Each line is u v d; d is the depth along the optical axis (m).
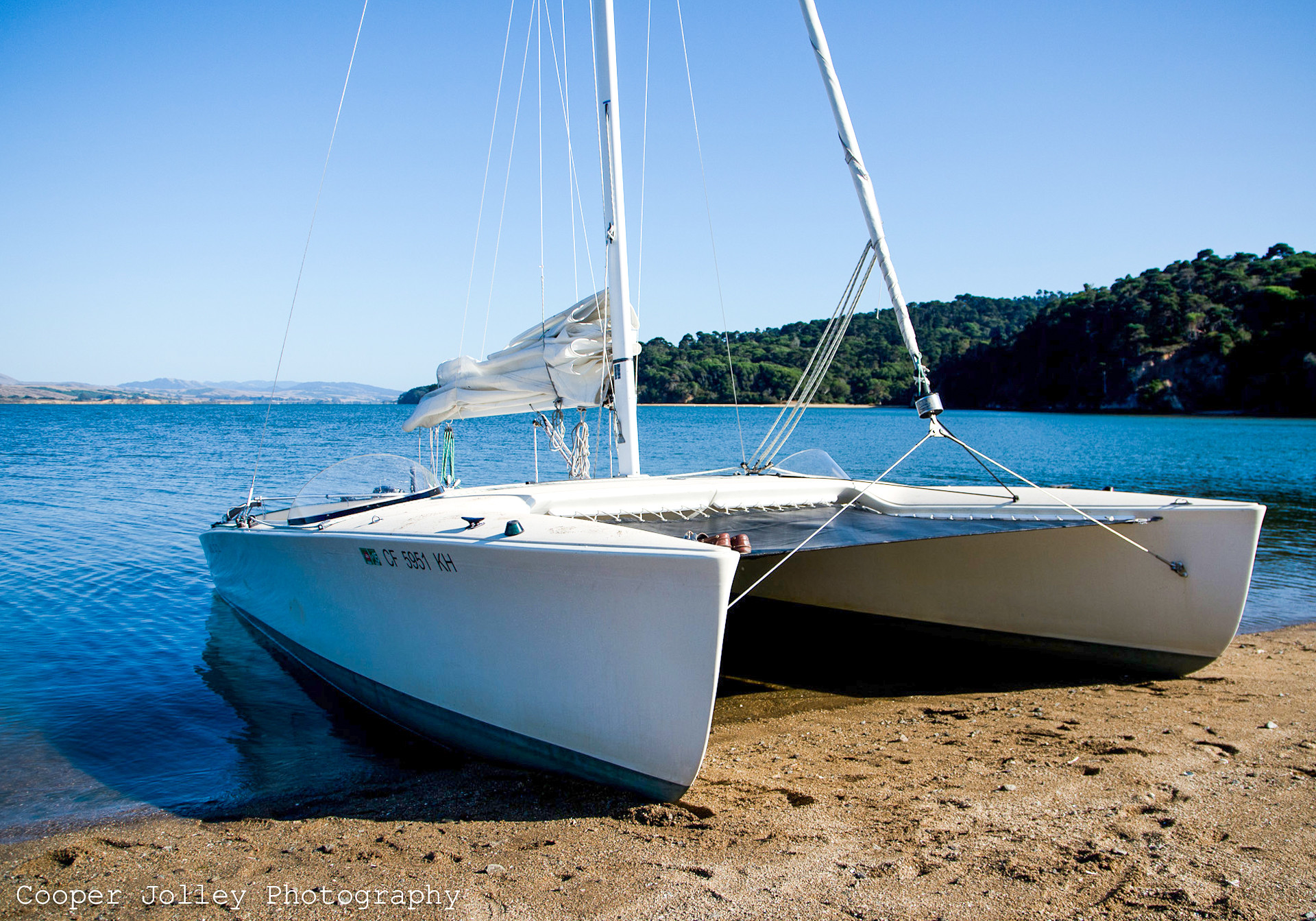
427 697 4.31
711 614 3.08
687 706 3.22
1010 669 5.59
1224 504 4.74
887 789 3.71
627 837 3.31
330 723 5.04
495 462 21.73
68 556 10.29
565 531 3.64
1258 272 80.94
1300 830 3.12
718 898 2.83
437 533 3.98
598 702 3.50
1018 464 25.27
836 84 4.45
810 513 5.44
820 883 2.88
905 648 6.09
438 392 6.75
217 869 3.30
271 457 25.48
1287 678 5.18
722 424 49.47
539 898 2.90
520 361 6.58
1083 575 5.21
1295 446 33.84
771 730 4.69
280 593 5.80
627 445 6.33
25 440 35.03
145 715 5.18
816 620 6.63
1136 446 34.03
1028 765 3.91
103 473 20.56
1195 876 2.81
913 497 5.55
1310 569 9.44
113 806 3.97
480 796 3.81
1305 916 2.54
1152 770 3.77
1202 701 4.75
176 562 9.96
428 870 3.16
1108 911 2.62
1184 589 4.84
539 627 3.64
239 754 4.58
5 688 5.66
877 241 4.43
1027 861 2.96
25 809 3.95
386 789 4.05
